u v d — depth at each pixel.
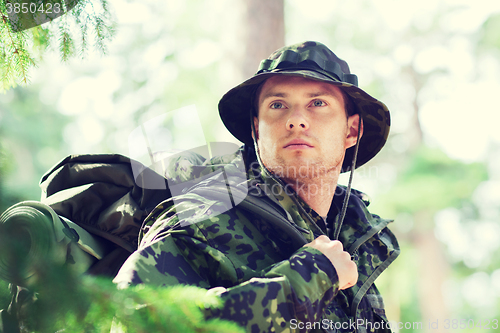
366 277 1.48
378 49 15.43
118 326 0.81
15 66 1.50
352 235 1.54
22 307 0.85
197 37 11.73
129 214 1.30
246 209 1.29
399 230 14.76
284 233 1.27
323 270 1.09
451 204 14.06
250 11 4.64
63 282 0.76
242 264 1.16
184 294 0.84
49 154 12.62
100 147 13.25
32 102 12.43
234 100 1.59
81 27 1.55
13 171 1.04
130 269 0.99
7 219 1.01
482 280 17.61
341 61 1.59
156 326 0.78
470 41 16.12
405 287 15.19
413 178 13.52
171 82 11.41
